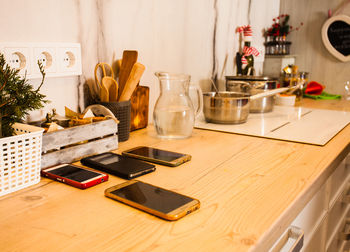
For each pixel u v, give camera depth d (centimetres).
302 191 71
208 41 169
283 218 62
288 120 146
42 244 52
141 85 131
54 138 81
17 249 50
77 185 72
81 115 96
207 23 166
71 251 50
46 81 97
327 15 225
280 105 187
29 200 67
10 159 68
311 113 163
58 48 97
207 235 54
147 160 90
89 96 111
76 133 86
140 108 126
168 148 103
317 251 101
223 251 50
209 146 105
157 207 61
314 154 97
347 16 213
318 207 95
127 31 121
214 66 177
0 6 83
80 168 81
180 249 50
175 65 148
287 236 71
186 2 148
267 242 56
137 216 60
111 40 115
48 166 81
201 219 59
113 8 114
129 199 65
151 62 134
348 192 137
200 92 142
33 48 91
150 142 110
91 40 108
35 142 72
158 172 82
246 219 59
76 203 65
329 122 141
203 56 167
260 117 154
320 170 84
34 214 61
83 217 60
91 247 51
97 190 72
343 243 139
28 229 56
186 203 63
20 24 88
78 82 107
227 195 69
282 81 207
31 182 73
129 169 80
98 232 55
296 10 236
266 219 59
